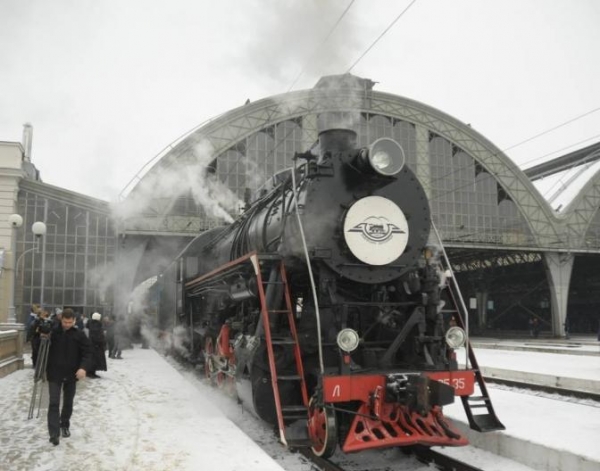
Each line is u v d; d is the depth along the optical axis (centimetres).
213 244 1430
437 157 3475
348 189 784
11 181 2620
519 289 4516
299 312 858
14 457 579
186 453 584
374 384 676
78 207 2762
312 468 679
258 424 902
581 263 4275
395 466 708
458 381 717
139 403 896
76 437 662
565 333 3534
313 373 744
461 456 718
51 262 2698
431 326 778
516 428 739
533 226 3578
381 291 796
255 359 755
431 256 812
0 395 1002
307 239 743
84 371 662
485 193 3531
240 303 998
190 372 1534
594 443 651
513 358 1830
